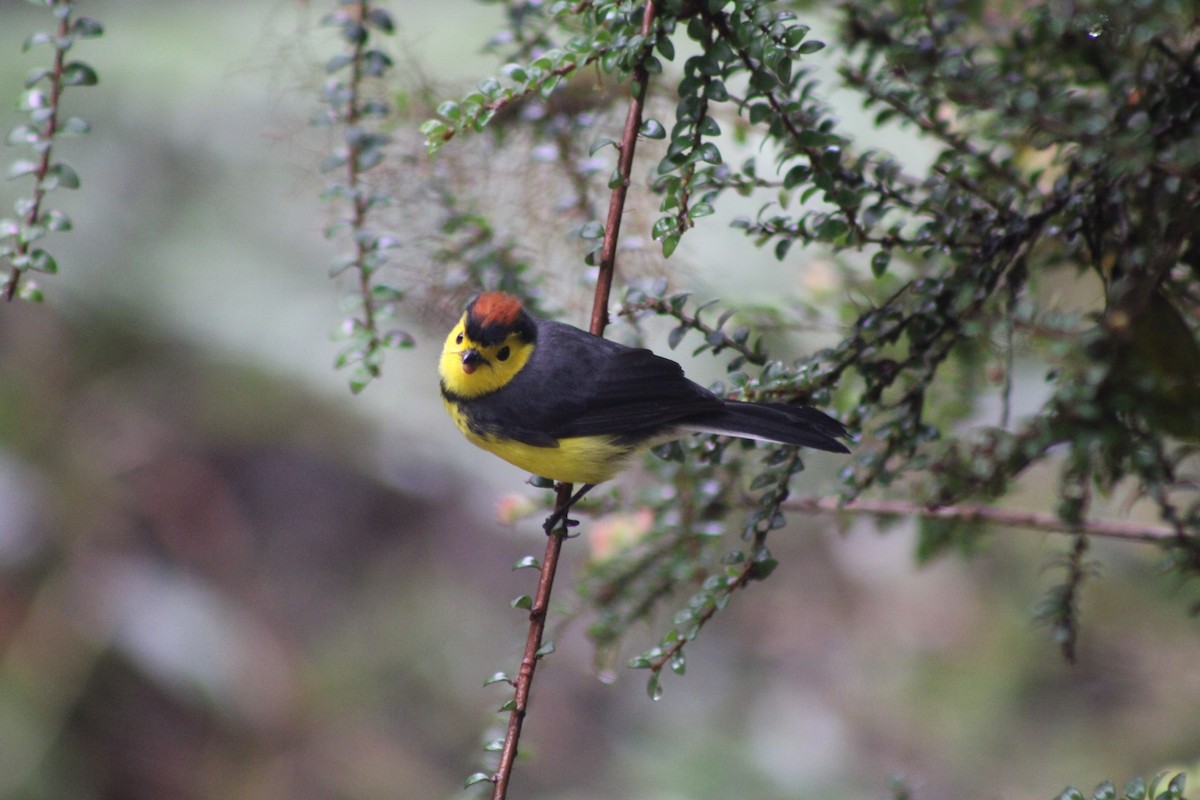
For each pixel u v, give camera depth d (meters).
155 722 12.92
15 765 11.80
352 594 14.44
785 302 7.63
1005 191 6.01
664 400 7.04
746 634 13.20
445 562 14.62
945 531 7.10
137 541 13.25
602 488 9.51
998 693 11.82
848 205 5.74
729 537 9.35
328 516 14.41
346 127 6.19
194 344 12.59
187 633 12.84
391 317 6.23
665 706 12.88
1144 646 10.84
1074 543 6.40
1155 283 5.58
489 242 7.23
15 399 12.68
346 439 13.27
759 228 5.89
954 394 7.35
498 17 10.43
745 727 12.48
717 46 5.31
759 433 6.04
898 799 6.80
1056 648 11.30
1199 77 5.57
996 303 6.20
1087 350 5.66
